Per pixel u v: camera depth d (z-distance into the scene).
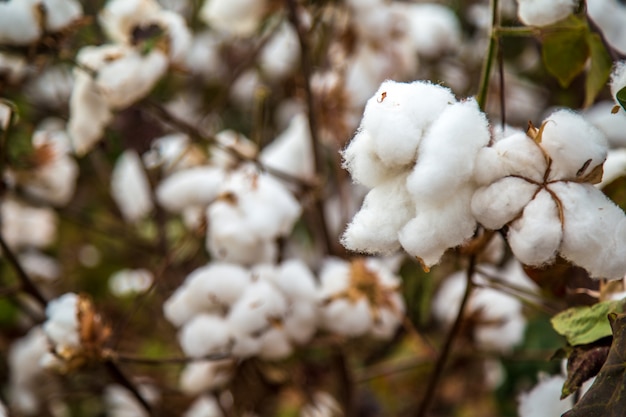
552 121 0.67
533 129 0.68
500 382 1.07
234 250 0.95
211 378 0.97
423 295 1.07
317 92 1.10
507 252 1.05
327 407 1.07
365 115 0.66
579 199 0.66
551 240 0.66
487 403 1.23
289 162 1.09
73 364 0.86
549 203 0.66
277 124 1.43
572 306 0.76
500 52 0.77
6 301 1.24
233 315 0.90
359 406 1.20
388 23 1.11
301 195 1.08
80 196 1.43
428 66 1.40
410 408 1.26
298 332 0.92
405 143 0.65
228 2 1.04
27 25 0.90
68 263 1.40
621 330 0.69
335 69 1.11
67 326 0.86
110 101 0.94
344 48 1.12
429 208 0.66
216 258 0.99
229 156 1.08
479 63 1.42
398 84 0.67
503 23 1.16
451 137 0.65
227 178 1.01
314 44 1.20
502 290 0.80
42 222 1.30
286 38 1.27
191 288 0.93
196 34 1.41
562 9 0.76
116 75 0.93
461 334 0.99
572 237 0.66
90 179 1.41
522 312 1.12
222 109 1.39
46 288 1.30
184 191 1.03
